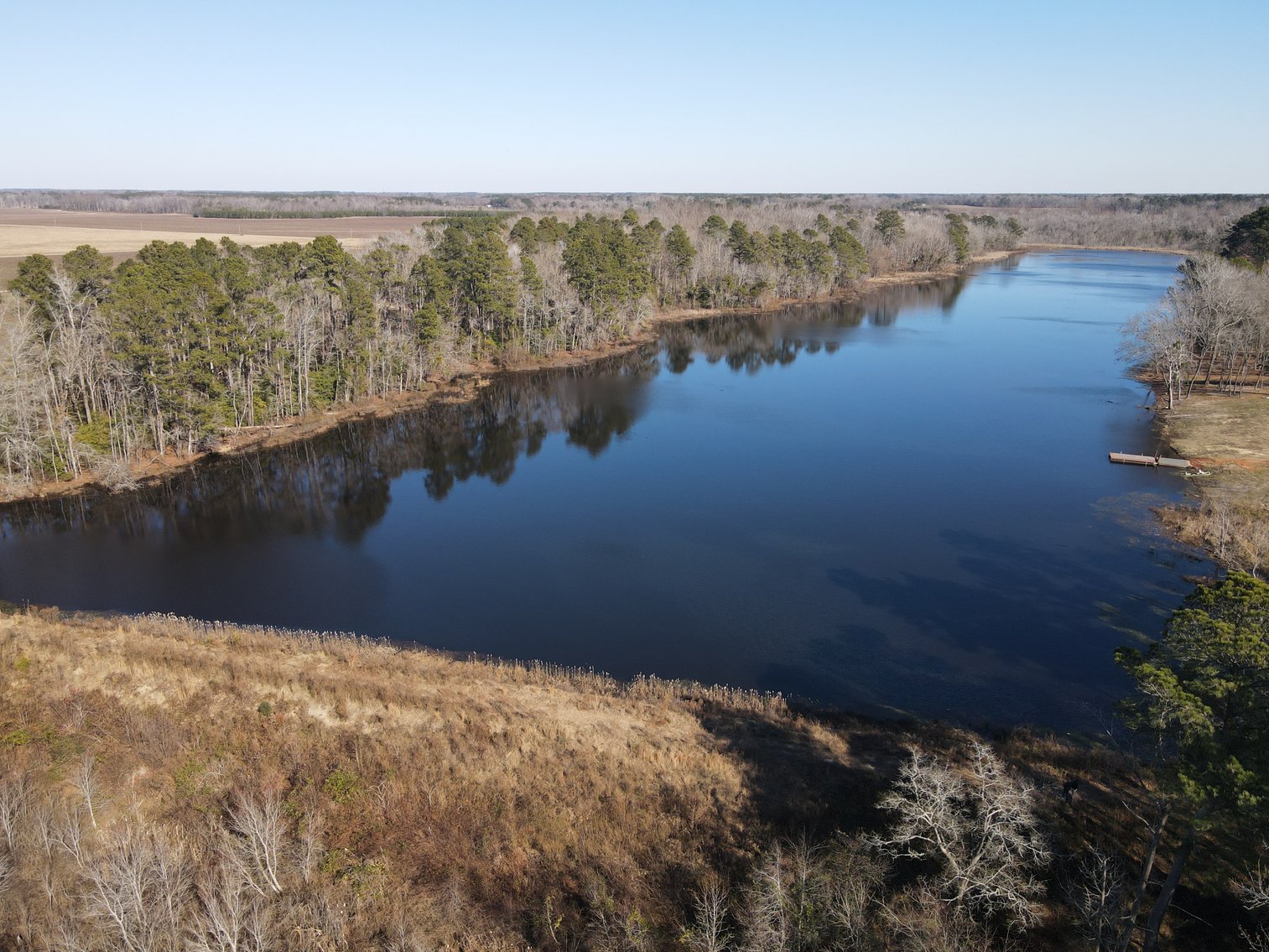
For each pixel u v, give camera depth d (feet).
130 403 221.25
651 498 203.72
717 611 148.05
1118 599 149.69
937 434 249.55
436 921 83.25
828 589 155.63
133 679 119.03
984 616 144.66
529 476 221.46
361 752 105.60
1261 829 66.44
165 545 178.29
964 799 85.97
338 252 282.15
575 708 114.32
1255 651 67.00
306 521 192.44
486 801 98.37
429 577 162.50
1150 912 78.54
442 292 309.83
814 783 99.45
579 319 365.81
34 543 178.70
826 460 229.25
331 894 84.79
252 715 112.16
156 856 82.53
